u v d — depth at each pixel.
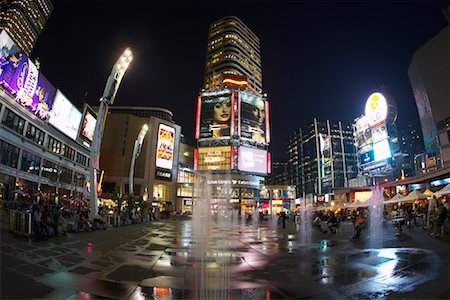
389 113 83.56
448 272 7.54
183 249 13.18
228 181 109.00
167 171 104.88
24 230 13.71
